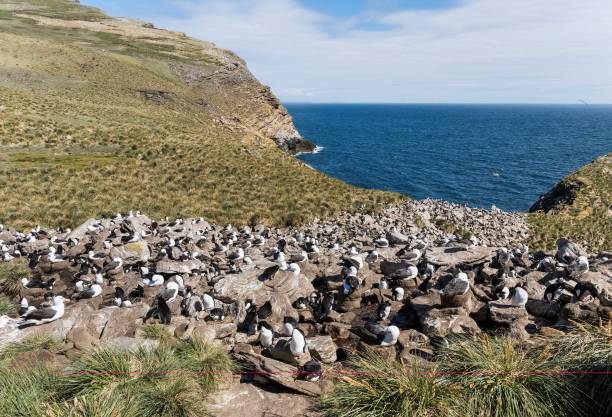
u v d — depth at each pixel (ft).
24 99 196.03
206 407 26.08
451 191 291.17
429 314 33.96
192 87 394.52
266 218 120.57
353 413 23.13
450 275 39.06
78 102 221.46
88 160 142.92
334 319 37.93
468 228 133.49
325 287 44.39
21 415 23.07
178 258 59.11
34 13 639.76
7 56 280.31
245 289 42.42
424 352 30.14
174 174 143.02
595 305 32.58
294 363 30.27
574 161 430.61
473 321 33.04
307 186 149.69
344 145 528.63
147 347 30.48
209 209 121.80
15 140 151.12
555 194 233.14
